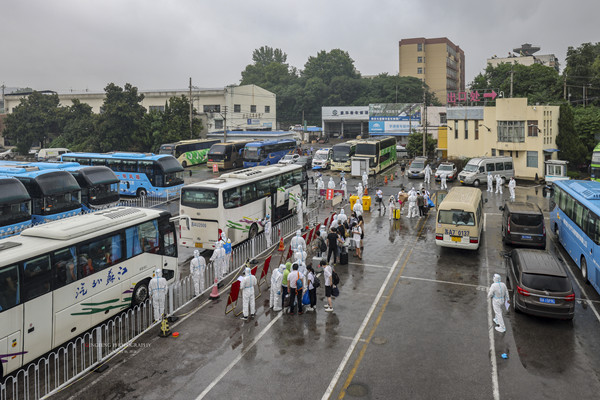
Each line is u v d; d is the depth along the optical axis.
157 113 61.22
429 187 39.50
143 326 13.52
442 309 14.55
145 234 15.08
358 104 99.19
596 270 15.62
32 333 11.13
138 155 36.31
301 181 29.45
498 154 45.22
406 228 25.38
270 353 11.86
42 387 10.51
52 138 72.44
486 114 45.69
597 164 31.64
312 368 11.10
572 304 13.12
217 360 11.55
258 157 50.22
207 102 76.00
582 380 10.55
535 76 65.06
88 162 37.22
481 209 22.91
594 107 54.25
